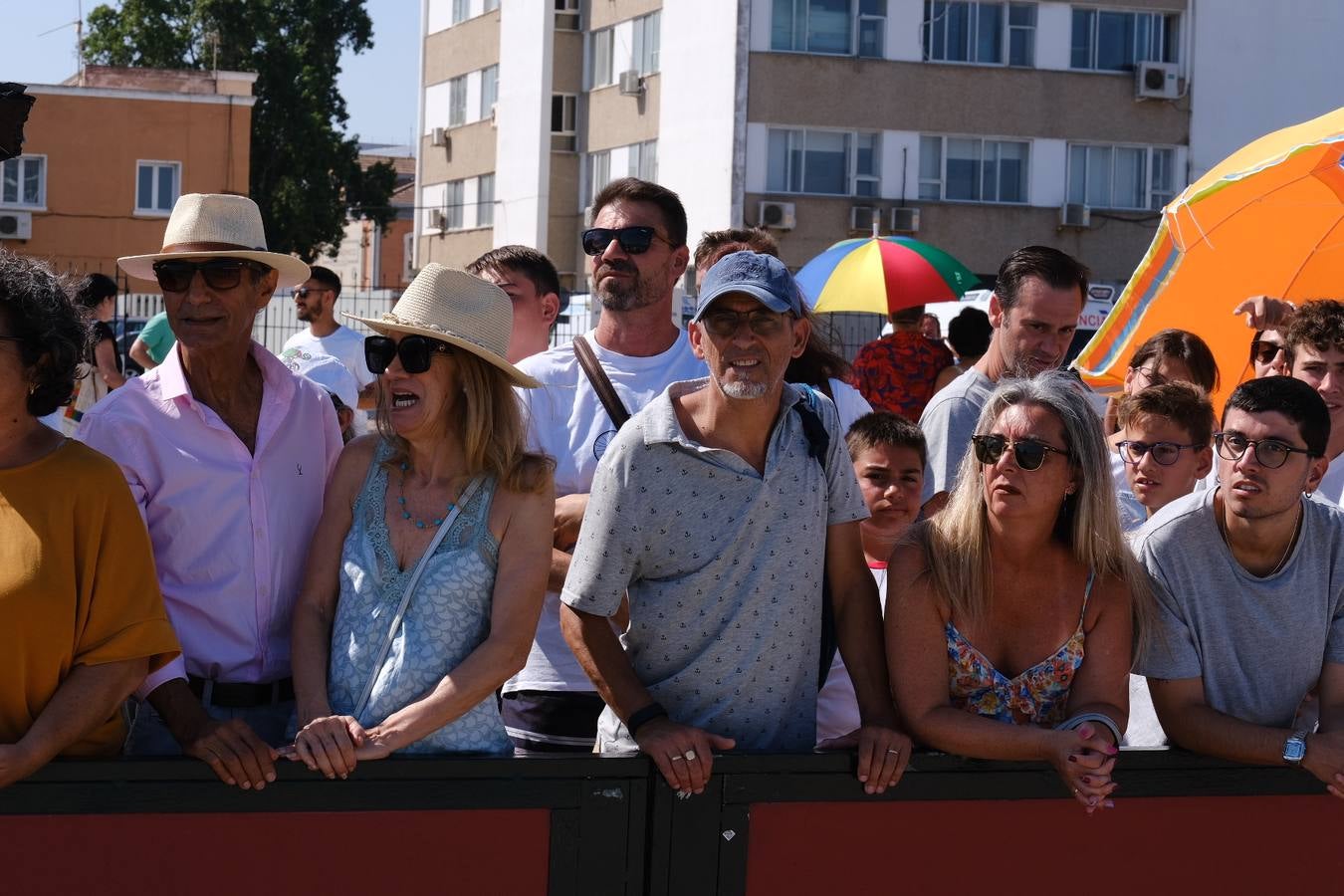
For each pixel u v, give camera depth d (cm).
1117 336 591
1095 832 345
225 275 358
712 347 324
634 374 441
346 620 330
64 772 296
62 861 297
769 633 333
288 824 306
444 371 332
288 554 364
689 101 3028
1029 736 323
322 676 329
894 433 438
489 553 330
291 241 4322
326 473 380
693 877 324
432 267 340
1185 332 543
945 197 2928
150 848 300
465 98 3925
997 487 331
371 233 5866
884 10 2891
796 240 2881
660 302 444
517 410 341
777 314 322
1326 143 477
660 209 439
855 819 332
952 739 330
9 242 3372
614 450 333
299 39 4481
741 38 2850
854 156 2898
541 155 3481
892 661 342
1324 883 358
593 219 446
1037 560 341
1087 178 2967
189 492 355
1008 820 340
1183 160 2980
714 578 329
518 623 326
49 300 298
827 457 340
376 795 309
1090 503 336
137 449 354
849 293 1384
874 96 2894
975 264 2936
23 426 303
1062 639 339
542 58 3466
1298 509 356
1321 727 352
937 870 336
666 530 329
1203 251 550
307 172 4384
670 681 336
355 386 789
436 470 337
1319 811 357
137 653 307
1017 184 2948
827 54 2883
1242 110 2997
